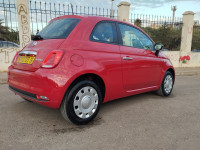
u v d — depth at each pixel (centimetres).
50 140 249
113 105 408
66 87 265
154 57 436
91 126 296
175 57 1147
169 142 254
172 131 288
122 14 927
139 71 390
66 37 289
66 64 268
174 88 612
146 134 275
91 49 303
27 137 255
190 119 338
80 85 283
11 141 243
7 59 764
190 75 962
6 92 488
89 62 293
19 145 234
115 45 347
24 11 744
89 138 258
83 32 305
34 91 270
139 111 373
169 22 1116
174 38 1219
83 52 291
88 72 288
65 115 280
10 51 763
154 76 437
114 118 332
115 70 336
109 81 328
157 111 376
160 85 471
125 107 396
